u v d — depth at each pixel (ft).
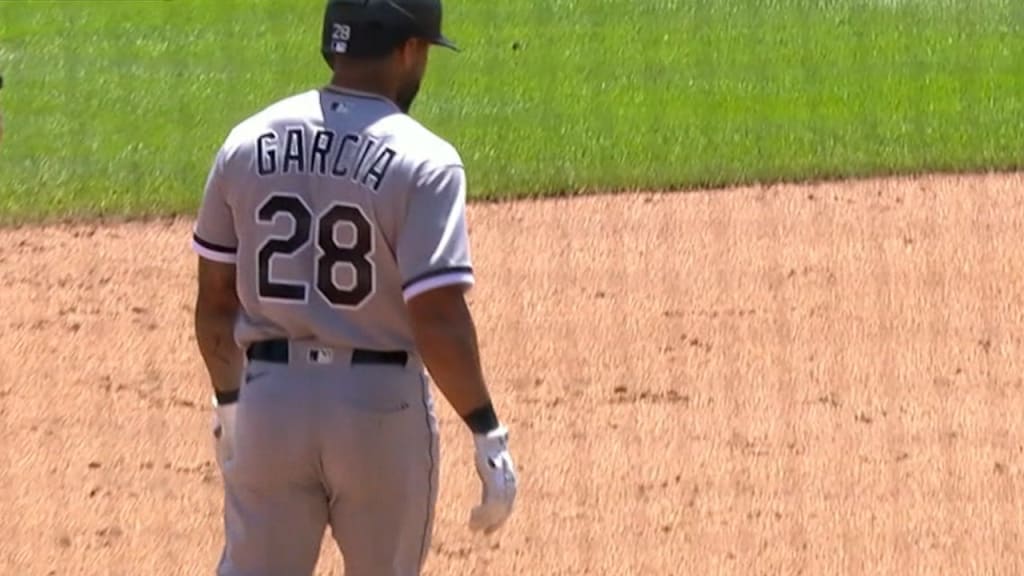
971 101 163.32
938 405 95.35
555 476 87.04
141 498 85.87
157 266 121.19
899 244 122.52
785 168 141.59
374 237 53.16
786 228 126.62
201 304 57.57
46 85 176.14
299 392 53.98
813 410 94.94
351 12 54.08
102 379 101.30
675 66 179.63
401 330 54.39
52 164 147.54
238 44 193.77
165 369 102.78
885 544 79.46
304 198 53.78
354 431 53.83
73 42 195.31
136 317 111.45
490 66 180.24
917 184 136.77
